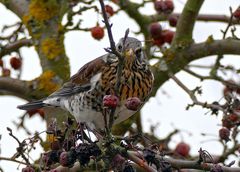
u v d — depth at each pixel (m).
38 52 13.57
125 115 11.40
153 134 13.86
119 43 11.36
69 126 9.44
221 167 9.13
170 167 8.84
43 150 11.43
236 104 11.31
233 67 13.33
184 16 13.59
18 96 14.23
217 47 13.27
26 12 13.76
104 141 8.84
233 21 13.24
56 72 13.29
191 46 13.51
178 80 12.91
